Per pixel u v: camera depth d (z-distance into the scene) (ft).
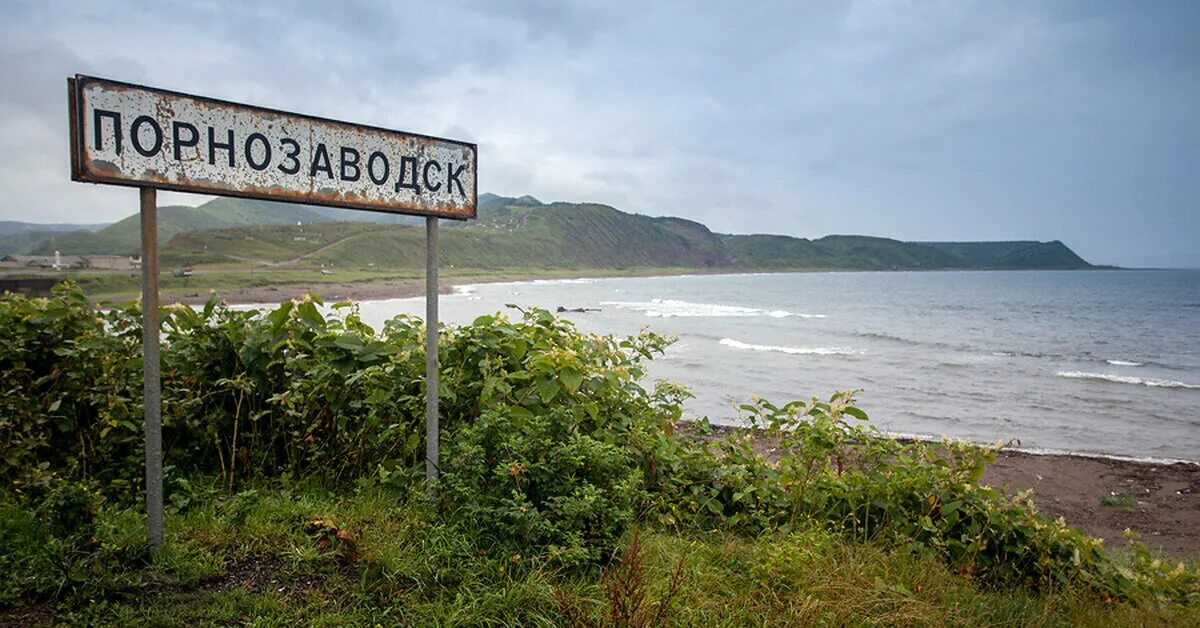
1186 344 143.64
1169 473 47.21
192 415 13.61
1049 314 242.78
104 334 13.98
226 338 14.21
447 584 9.80
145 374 9.64
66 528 10.26
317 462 13.99
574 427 13.12
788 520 13.75
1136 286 557.33
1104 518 38.68
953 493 14.15
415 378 14.10
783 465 14.65
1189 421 66.18
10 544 9.95
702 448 15.46
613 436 13.89
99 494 11.61
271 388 14.24
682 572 10.28
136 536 10.27
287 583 9.63
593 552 10.28
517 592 9.34
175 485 12.66
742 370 93.40
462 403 14.25
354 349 13.94
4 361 13.14
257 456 13.89
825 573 11.06
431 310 12.37
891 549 13.16
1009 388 83.10
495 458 11.60
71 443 13.52
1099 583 13.28
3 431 12.51
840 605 9.98
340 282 426.10
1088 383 87.97
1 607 8.60
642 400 16.12
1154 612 12.62
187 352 13.96
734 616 9.53
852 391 15.02
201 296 281.74
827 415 14.71
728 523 13.28
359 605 9.18
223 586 9.46
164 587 9.30
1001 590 13.04
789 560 10.78
